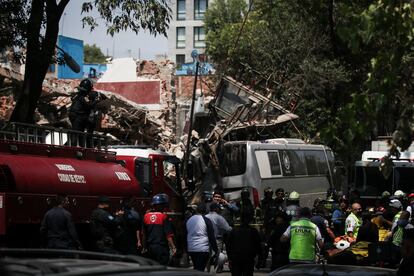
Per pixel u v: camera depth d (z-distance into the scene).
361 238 17.17
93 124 21.67
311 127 39.97
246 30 52.84
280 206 23.48
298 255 14.57
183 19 106.88
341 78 36.75
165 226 16.59
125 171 21.28
